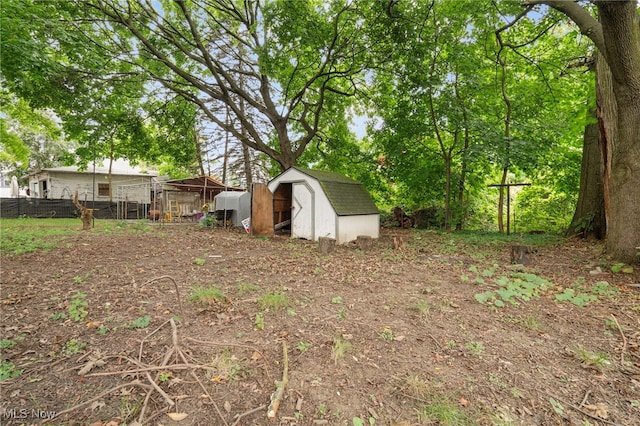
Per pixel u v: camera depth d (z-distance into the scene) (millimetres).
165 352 2502
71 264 5633
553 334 2885
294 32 9766
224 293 3975
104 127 11359
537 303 3672
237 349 2559
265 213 10789
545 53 10352
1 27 5086
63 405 1918
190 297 3764
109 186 20609
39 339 2732
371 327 3012
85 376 2189
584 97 9852
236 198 13930
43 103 8984
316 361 2402
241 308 3467
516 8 8336
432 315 3305
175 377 2176
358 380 2182
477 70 10430
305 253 7074
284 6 9500
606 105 6051
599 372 2291
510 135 9953
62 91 8781
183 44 11734
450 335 2855
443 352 2559
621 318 3211
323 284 4469
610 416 1859
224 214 14117
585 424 1800
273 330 2934
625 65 4922
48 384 2111
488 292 3867
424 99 10938
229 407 1912
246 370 2277
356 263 5918
